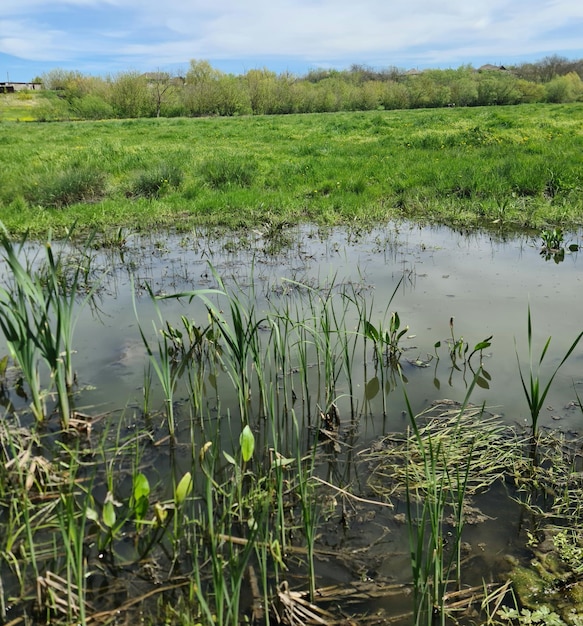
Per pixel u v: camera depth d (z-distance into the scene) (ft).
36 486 9.30
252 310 11.87
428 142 50.21
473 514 8.79
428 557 6.80
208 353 14.10
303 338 14.46
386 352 13.94
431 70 230.48
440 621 7.02
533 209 27.86
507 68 282.15
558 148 42.86
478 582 7.59
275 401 12.10
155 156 45.91
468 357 13.65
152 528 8.30
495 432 10.72
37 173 36.70
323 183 34.50
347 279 19.42
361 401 12.05
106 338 15.12
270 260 22.07
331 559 8.02
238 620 7.04
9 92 225.15
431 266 20.90
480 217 27.89
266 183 36.52
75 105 150.92
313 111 176.86
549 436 10.55
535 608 7.16
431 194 31.50
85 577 7.54
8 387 12.89
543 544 8.16
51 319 16.05
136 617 7.11
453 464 9.91
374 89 184.75
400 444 10.57
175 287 19.08
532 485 9.40
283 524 8.00
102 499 9.18
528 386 12.34
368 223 27.73
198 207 29.94
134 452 10.37
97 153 48.21
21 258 22.77
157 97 157.99
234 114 161.68
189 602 7.20
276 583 7.23
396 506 9.07
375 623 7.02
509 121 67.36
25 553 7.97
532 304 16.81
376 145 52.49
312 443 10.73
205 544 8.18
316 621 7.02
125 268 21.48
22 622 7.02
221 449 10.48
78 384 12.80
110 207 30.17
